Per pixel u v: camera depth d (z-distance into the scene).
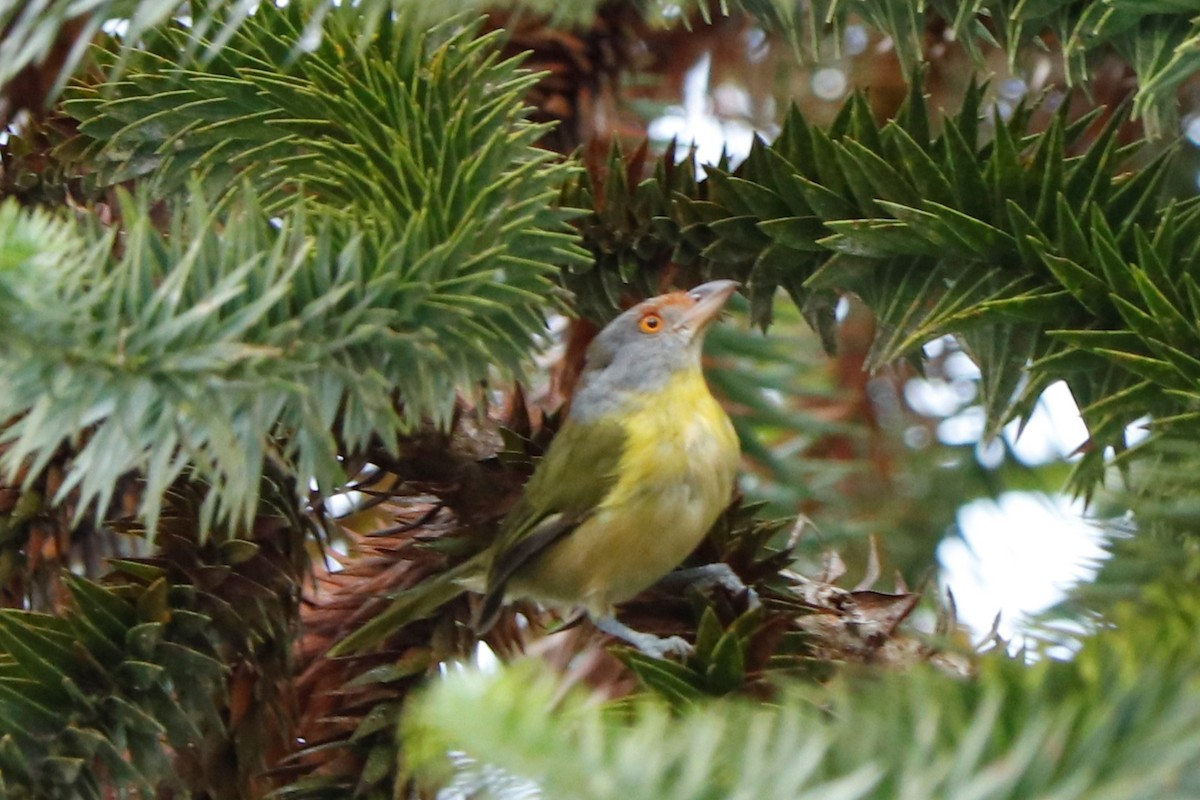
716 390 4.73
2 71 4.50
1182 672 3.09
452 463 4.60
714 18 4.71
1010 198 4.56
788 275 4.59
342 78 4.55
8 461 4.47
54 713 4.55
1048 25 4.55
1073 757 2.97
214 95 4.56
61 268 4.30
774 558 4.59
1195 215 4.54
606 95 4.68
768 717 3.27
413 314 4.53
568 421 4.67
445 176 4.55
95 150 4.59
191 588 4.56
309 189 4.56
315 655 4.60
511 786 3.18
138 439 4.50
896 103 4.72
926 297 4.57
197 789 4.57
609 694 4.64
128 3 4.50
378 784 4.57
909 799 3.04
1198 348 4.53
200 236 4.50
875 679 4.52
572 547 4.65
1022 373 4.56
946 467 4.73
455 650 4.60
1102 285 4.54
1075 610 4.48
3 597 4.59
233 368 4.50
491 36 4.55
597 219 4.60
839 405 4.75
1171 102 4.55
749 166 4.59
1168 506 4.49
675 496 4.65
